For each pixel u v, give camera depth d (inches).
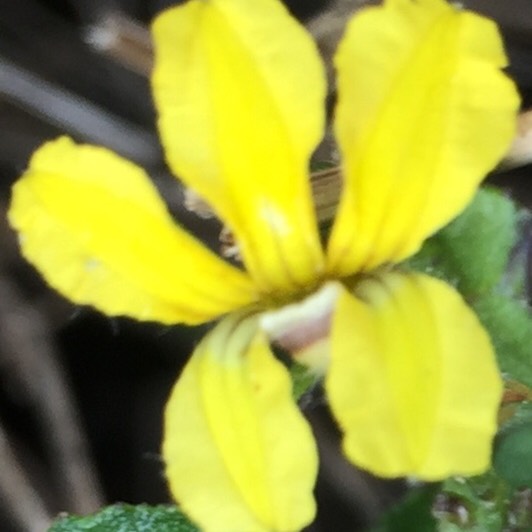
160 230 3.7
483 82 3.6
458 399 3.5
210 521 3.6
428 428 3.5
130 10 5.1
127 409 5.0
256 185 3.6
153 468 4.9
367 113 3.6
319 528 4.8
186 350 4.9
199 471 3.6
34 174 3.7
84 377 5.0
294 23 3.6
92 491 4.9
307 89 3.6
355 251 3.7
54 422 5.0
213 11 3.6
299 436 3.6
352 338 3.6
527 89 4.9
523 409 4.0
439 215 3.6
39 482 4.9
